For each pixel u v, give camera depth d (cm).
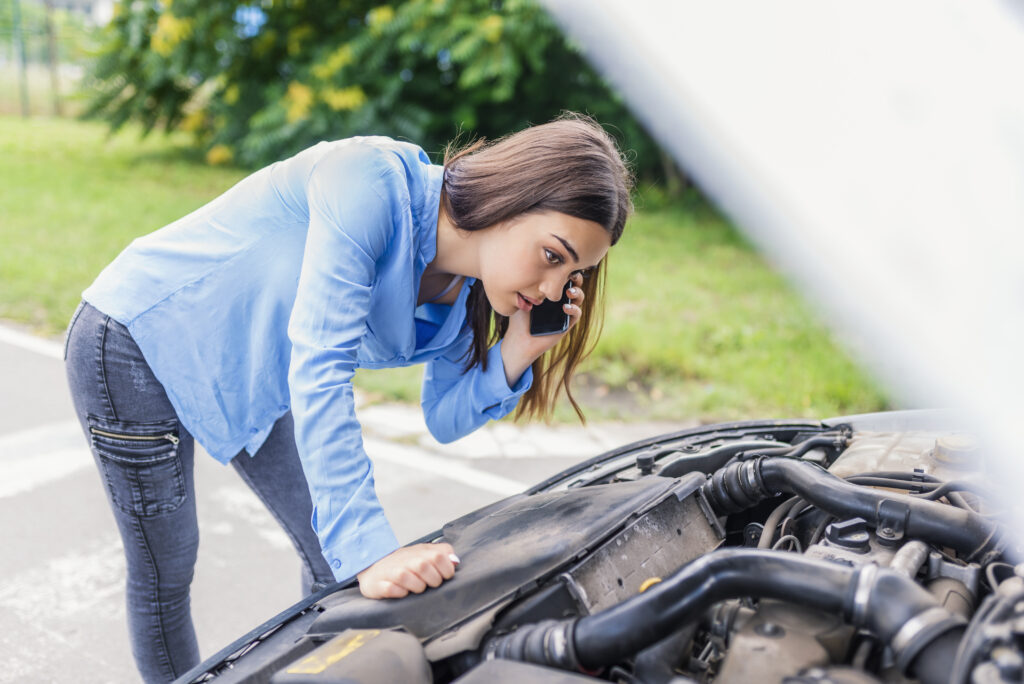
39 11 1562
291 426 184
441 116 1009
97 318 156
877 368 484
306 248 138
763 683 102
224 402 164
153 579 174
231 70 1063
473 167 135
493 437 396
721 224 900
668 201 997
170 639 181
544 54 1006
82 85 1162
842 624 109
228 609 265
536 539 132
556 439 397
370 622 126
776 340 543
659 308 607
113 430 160
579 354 169
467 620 123
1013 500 141
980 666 94
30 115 1548
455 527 155
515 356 162
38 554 287
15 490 326
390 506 330
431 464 366
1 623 252
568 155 128
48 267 624
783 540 140
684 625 108
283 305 157
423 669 114
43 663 237
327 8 1042
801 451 180
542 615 123
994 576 125
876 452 172
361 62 980
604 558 130
